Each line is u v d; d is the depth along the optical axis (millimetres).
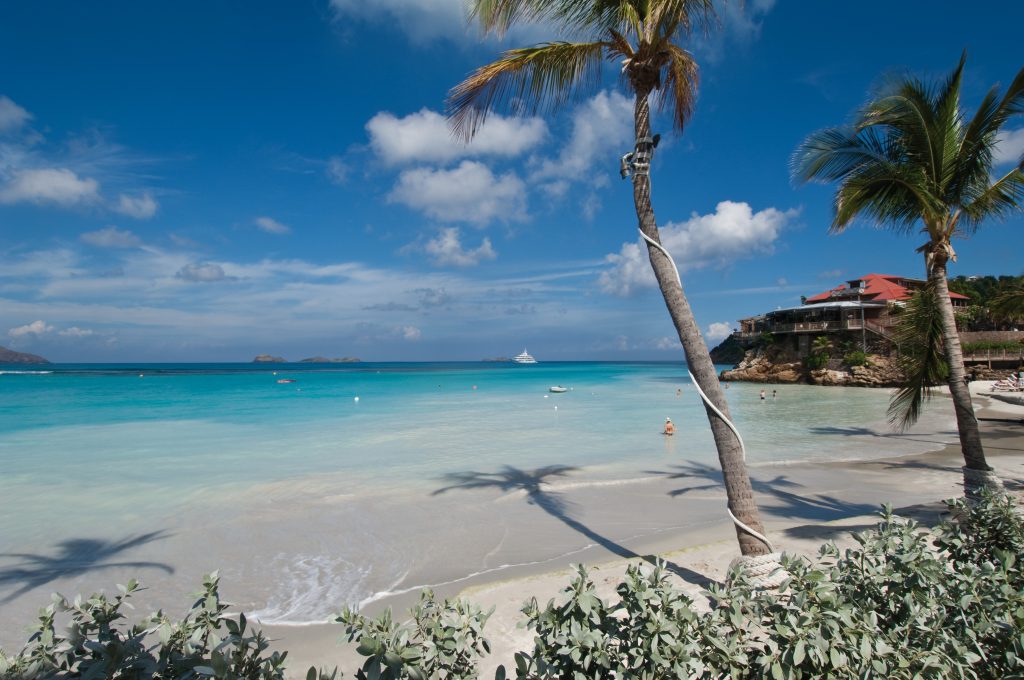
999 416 28203
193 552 8891
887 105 9680
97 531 9922
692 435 22266
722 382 66562
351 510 11258
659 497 12266
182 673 2443
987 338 52531
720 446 6184
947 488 12914
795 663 2408
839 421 27109
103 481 13812
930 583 3023
